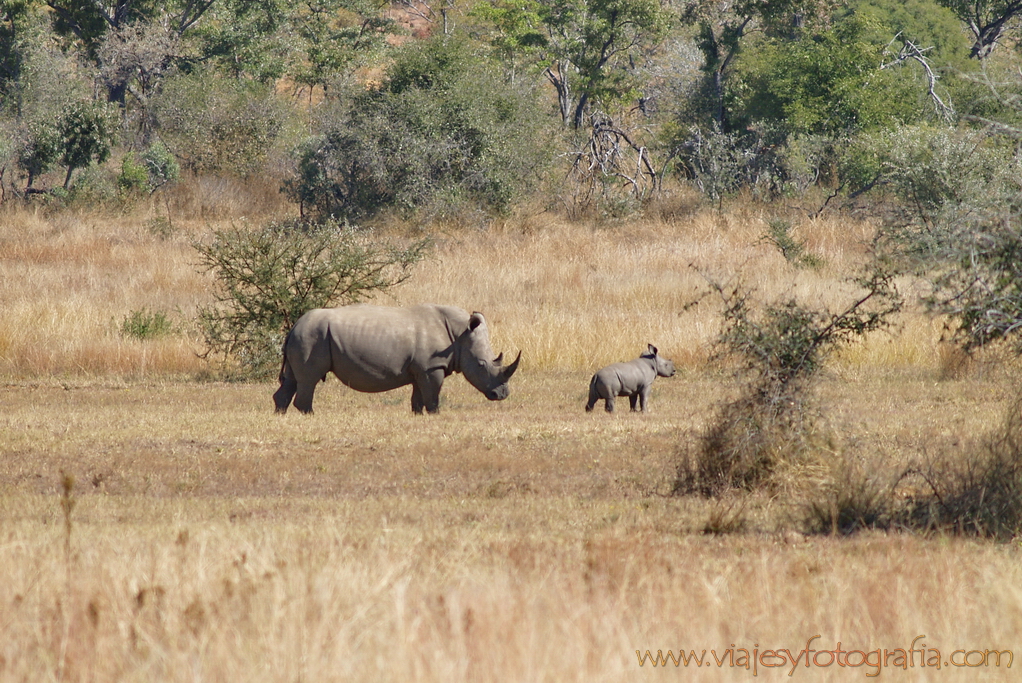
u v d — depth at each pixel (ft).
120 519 28.19
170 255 110.83
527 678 14.21
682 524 28.22
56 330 69.97
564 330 69.67
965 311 30.99
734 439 33.99
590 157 163.53
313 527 25.93
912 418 45.91
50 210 152.66
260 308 64.18
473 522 27.71
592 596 17.84
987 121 34.68
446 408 51.98
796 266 103.40
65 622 16.10
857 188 151.33
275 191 170.60
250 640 15.56
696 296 82.99
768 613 17.12
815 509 28.60
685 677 14.58
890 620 17.17
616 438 42.09
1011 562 22.02
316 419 47.21
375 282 68.54
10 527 25.41
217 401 54.39
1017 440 30.81
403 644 14.93
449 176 148.87
